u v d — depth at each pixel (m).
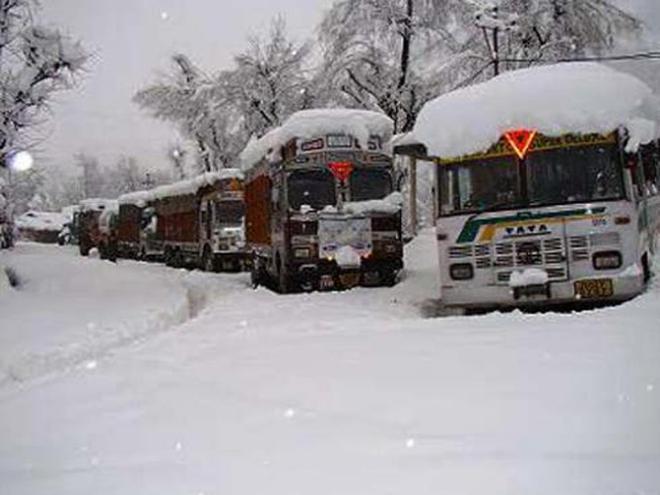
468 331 9.66
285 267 17.83
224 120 42.84
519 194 12.50
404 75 33.41
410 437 5.26
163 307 16.84
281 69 41.03
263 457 5.12
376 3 33.59
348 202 17.81
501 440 5.05
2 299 17.36
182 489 4.62
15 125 19.97
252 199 22.70
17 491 4.92
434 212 13.39
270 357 8.81
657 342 7.92
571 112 12.29
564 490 4.14
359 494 4.29
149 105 45.56
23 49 19.88
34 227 83.62
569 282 12.13
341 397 6.52
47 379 9.16
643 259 12.86
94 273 25.06
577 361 7.20
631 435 5.00
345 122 18.05
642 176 13.49
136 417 6.58
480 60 31.84
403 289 16.84
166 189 38.00
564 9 31.58
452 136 12.89
